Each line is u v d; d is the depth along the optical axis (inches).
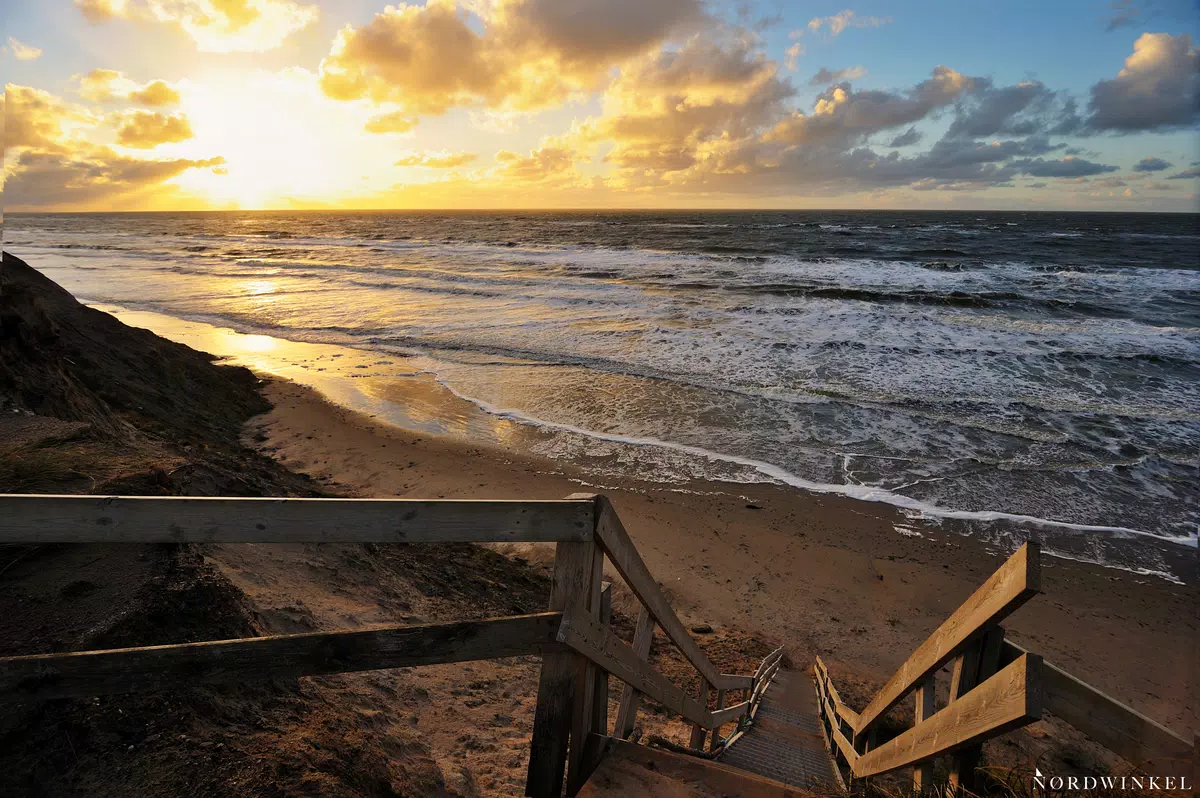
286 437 551.2
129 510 80.4
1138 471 486.6
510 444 545.6
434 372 757.9
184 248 2576.3
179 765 91.0
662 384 700.0
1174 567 375.6
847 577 375.6
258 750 99.5
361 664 83.4
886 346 832.3
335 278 1552.7
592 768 102.2
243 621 138.5
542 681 90.6
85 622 116.0
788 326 956.6
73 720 93.0
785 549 400.8
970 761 84.3
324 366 784.3
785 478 485.4
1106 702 71.6
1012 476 483.5
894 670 304.7
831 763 184.1
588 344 871.1
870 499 455.8
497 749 155.8
